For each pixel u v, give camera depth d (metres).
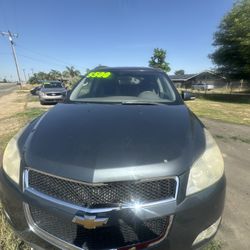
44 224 1.81
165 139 1.98
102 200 1.65
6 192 1.96
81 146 1.88
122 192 1.66
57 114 2.58
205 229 1.84
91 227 1.63
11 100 19.16
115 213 1.64
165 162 1.75
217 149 2.21
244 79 27.95
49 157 1.82
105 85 3.51
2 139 5.64
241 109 14.21
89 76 3.78
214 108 14.19
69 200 1.69
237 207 3.09
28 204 1.82
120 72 3.79
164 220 1.70
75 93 3.40
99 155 1.77
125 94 3.32
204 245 1.88
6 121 8.42
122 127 2.15
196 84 55.78
